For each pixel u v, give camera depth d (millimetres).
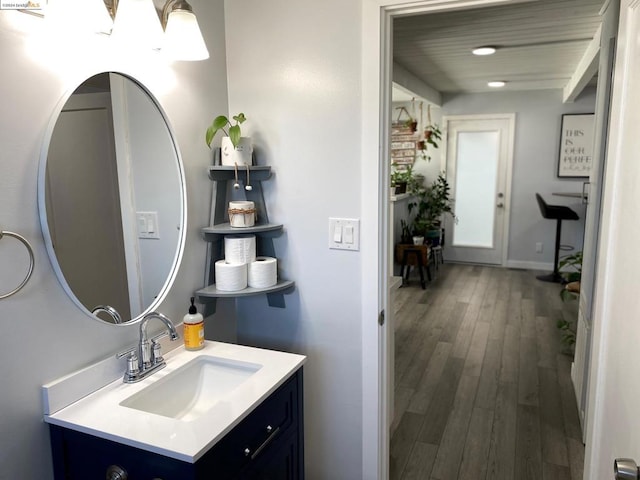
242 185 1869
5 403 1087
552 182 6078
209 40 1721
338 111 1686
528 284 5551
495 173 6328
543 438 2500
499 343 3779
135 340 1446
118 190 1365
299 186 1794
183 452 1043
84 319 1272
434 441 2484
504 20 2992
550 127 5973
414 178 6332
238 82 1819
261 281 1765
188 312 1682
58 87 1159
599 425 1277
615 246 1183
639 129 1006
